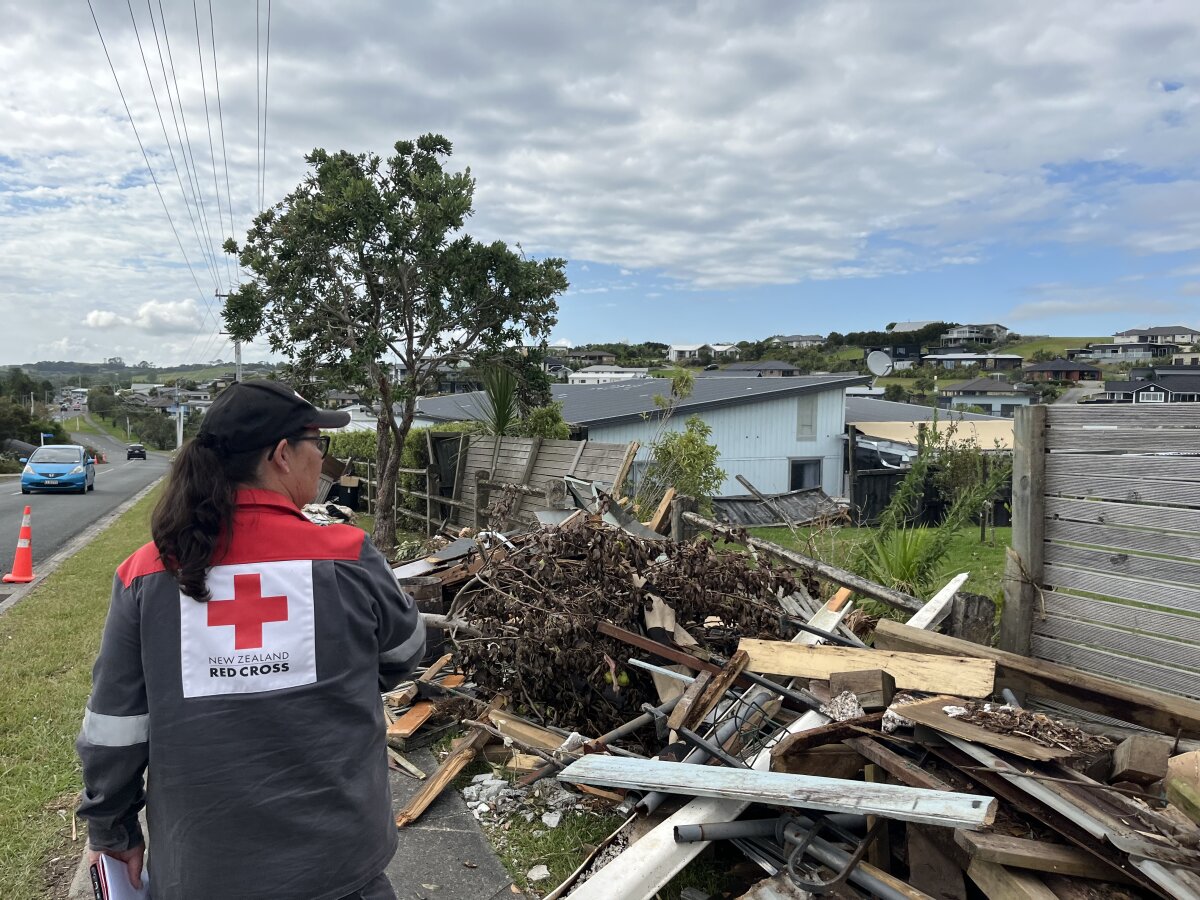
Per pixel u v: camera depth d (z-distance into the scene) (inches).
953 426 564.4
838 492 880.3
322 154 413.7
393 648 72.8
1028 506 154.4
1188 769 101.2
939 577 261.7
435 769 167.3
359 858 66.6
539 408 462.3
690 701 136.9
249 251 409.7
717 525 236.1
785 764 117.3
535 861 132.0
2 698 206.2
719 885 118.8
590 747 146.1
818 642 169.3
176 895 62.8
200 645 63.1
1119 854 88.2
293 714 64.0
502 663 167.9
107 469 1686.8
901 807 93.9
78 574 381.4
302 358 417.4
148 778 65.1
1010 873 90.4
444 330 414.9
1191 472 131.6
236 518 65.1
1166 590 135.4
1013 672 142.7
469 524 422.3
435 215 380.8
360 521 550.6
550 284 420.5
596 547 168.4
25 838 141.9
